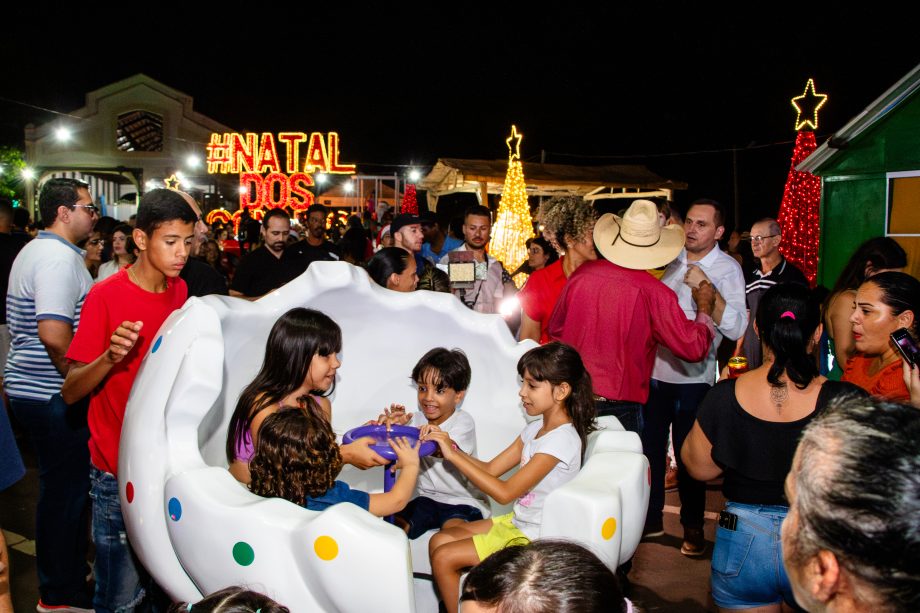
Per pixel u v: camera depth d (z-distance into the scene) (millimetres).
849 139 7199
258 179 28516
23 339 3965
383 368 3855
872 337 3199
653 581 4582
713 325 4637
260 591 2373
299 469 2643
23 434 7320
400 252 4723
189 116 30484
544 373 3182
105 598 3402
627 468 2863
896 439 1166
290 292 3352
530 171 18672
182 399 2691
